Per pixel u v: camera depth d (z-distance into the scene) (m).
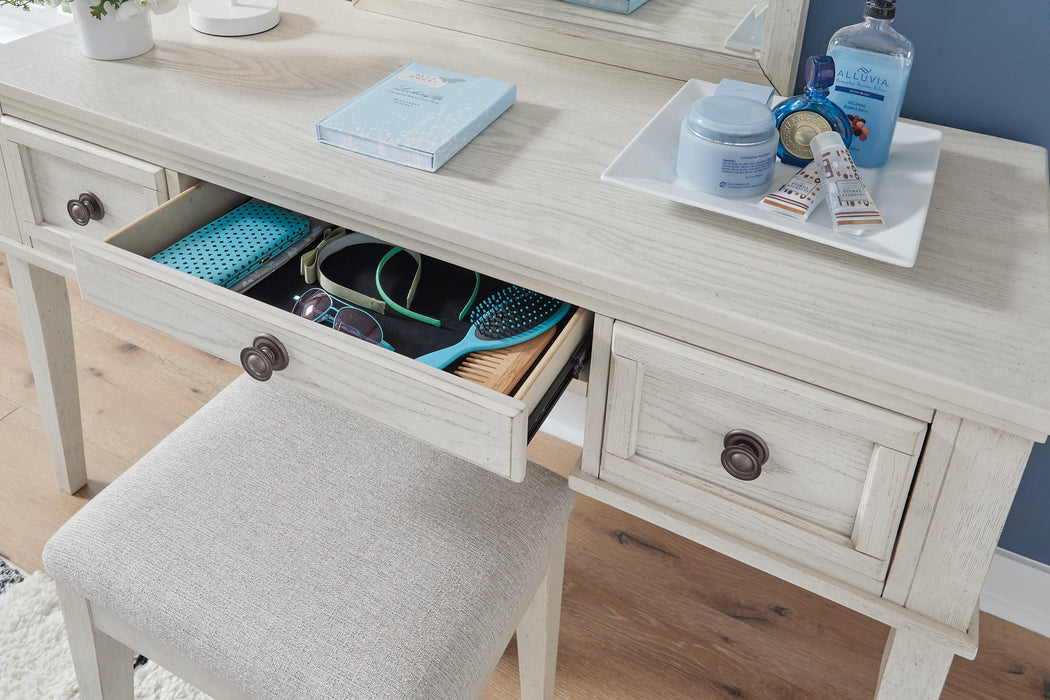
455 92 1.04
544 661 1.13
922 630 0.83
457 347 0.87
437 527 0.95
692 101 1.02
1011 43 1.00
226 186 0.98
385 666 0.84
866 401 0.75
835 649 1.37
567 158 0.96
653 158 0.92
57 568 0.93
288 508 0.96
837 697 1.31
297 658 0.85
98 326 1.89
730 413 0.82
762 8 1.04
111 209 1.10
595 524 1.55
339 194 0.89
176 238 1.02
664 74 1.13
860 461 0.78
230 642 0.86
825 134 0.87
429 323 0.94
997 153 1.00
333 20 1.25
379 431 1.05
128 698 1.09
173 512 0.95
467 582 0.90
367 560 0.91
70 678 1.28
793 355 0.75
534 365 0.88
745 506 0.87
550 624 1.10
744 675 1.34
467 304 0.95
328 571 0.90
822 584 0.87
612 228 0.85
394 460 1.01
